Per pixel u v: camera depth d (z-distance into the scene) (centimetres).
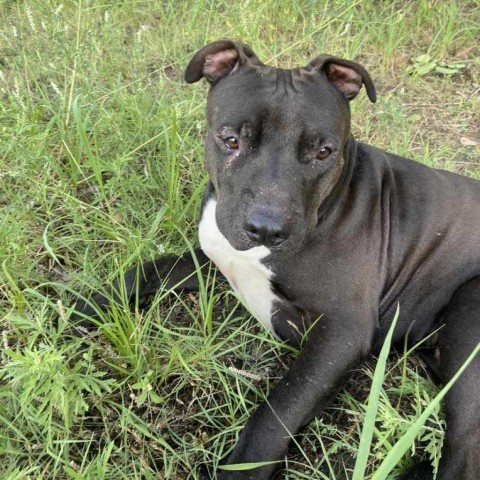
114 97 85
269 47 102
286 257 54
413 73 107
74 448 55
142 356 59
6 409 54
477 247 64
